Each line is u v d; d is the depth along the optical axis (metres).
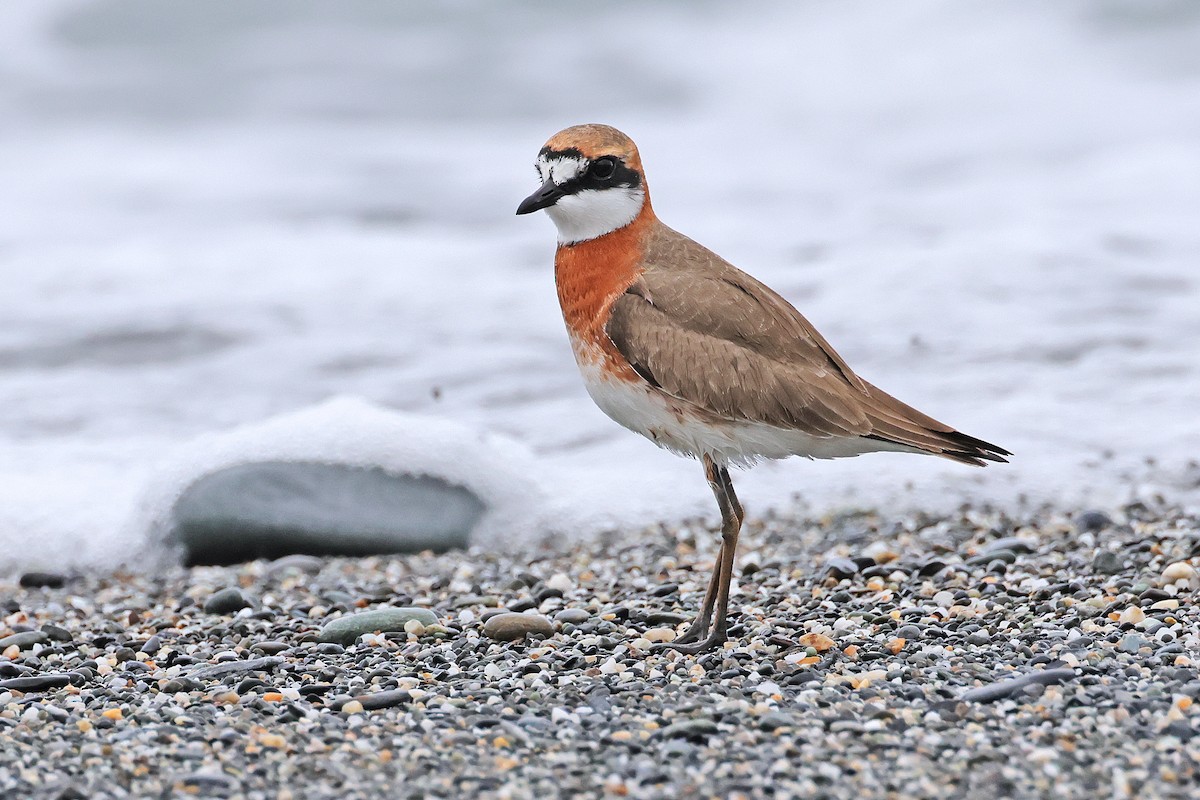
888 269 20.30
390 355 18.38
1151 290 19.08
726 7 39.97
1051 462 13.69
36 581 11.88
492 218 26.20
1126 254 20.70
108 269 22.45
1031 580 9.71
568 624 9.30
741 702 7.37
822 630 8.90
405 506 12.73
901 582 9.98
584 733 7.02
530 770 6.52
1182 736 6.62
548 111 36.38
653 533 12.66
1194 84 34.19
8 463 14.71
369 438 13.10
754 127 33.84
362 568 11.79
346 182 29.27
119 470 14.60
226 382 17.62
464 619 9.60
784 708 7.30
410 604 10.27
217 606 10.28
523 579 10.82
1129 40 37.28
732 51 38.34
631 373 8.59
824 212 25.22
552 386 17.14
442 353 18.44
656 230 8.90
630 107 36.34
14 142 33.19
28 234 24.92
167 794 6.34
